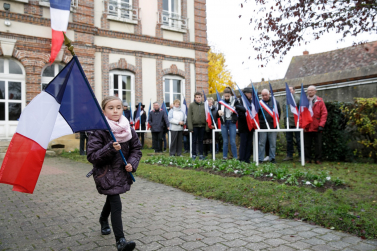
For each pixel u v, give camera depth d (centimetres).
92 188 560
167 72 1562
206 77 1695
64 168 807
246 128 696
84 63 1295
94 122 278
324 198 402
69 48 277
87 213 400
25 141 278
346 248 279
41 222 364
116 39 1412
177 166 736
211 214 392
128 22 1442
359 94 834
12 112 1179
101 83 1365
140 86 1472
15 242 301
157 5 1540
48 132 280
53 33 1186
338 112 759
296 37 654
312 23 634
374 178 518
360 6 573
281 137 983
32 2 1187
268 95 755
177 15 1622
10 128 1174
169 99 1591
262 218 373
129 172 291
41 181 627
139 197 487
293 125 793
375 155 721
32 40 1185
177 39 1608
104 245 292
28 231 333
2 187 564
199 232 325
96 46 1347
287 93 729
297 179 503
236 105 711
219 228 337
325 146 784
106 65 1379
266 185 479
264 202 414
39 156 280
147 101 1494
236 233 321
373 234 301
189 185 536
